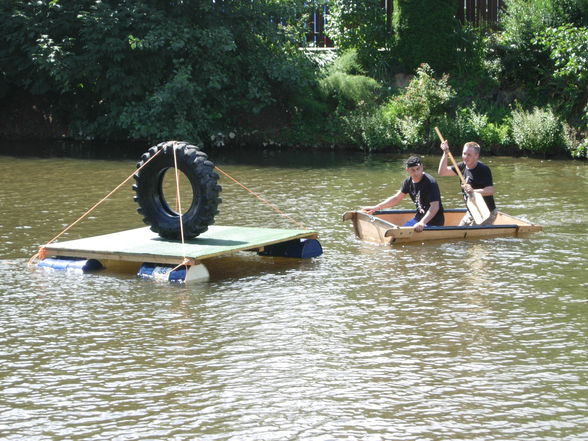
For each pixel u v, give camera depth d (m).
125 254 11.23
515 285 10.67
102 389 7.44
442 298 10.11
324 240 13.45
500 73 28.06
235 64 27.48
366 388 7.40
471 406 7.01
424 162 23.92
